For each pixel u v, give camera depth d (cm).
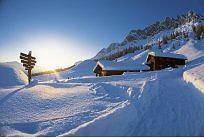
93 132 897
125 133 925
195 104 1328
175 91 1702
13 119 1127
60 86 2092
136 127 987
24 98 1483
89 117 1113
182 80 2297
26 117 1157
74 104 1386
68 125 1020
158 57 5897
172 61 6000
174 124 1024
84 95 1639
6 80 3053
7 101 1405
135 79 2922
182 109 1243
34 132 988
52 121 1088
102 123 952
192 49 12550
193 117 1112
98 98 1542
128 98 1541
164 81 2102
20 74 3709
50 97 1545
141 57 14612
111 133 914
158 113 1166
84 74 13062
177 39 17638
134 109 1170
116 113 1059
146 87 1736
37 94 1602
